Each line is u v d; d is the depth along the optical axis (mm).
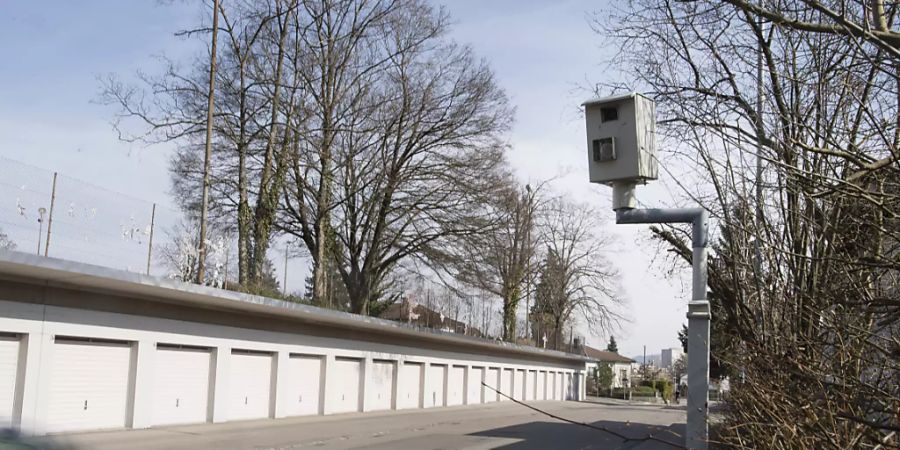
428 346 38750
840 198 6055
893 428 4578
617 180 6395
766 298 7469
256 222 31938
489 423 27281
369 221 36094
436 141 35750
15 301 16328
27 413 16500
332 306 32656
